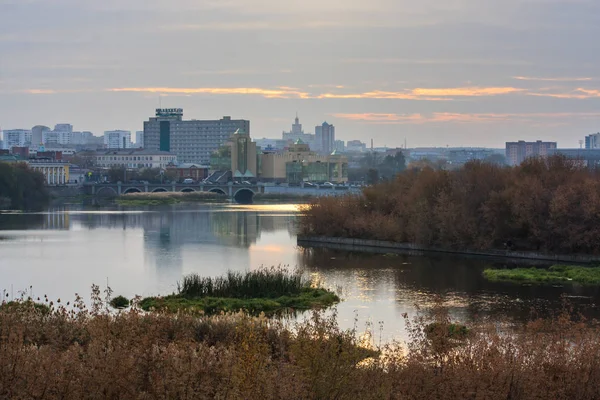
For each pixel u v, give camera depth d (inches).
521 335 3415.4
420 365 2655.0
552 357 2817.4
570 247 7608.3
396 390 2564.0
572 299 5467.5
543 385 2659.9
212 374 2490.2
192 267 7199.8
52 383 2404.0
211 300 5142.7
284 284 5502.0
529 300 5418.3
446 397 2529.5
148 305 5039.4
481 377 2598.4
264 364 2405.3
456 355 2758.4
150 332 2987.2
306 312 4913.9
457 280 6328.7
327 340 2699.3
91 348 2682.1
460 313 4923.7
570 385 2701.8
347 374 2437.3
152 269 7066.9
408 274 6683.1
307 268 7071.9
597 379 2731.3
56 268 7111.2
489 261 7613.2
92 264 7401.6
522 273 6525.6
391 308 5073.8
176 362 2493.8
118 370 2468.0
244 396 2265.0
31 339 3080.7
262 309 4963.1
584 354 2815.0
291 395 2250.2
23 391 2342.5
